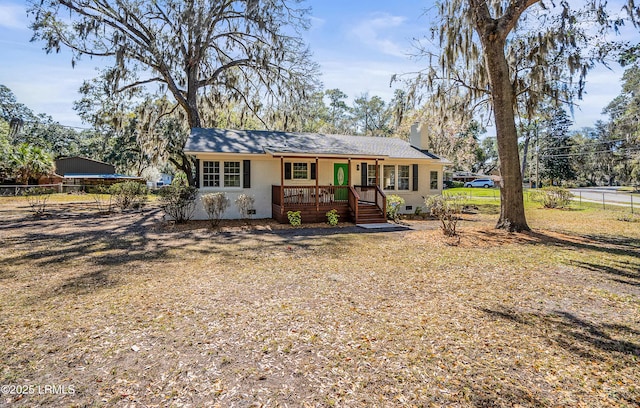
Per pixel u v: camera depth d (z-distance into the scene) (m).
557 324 3.90
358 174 15.58
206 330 3.72
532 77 10.71
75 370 2.94
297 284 5.41
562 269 6.29
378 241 9.34
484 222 13.29
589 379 2.82
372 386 2.71
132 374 2.88
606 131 47.72
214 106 21.56
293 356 3.17
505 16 9.52
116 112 20.16
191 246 8.62
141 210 17.92
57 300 4.67
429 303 4.57
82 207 19.30
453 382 2.76
